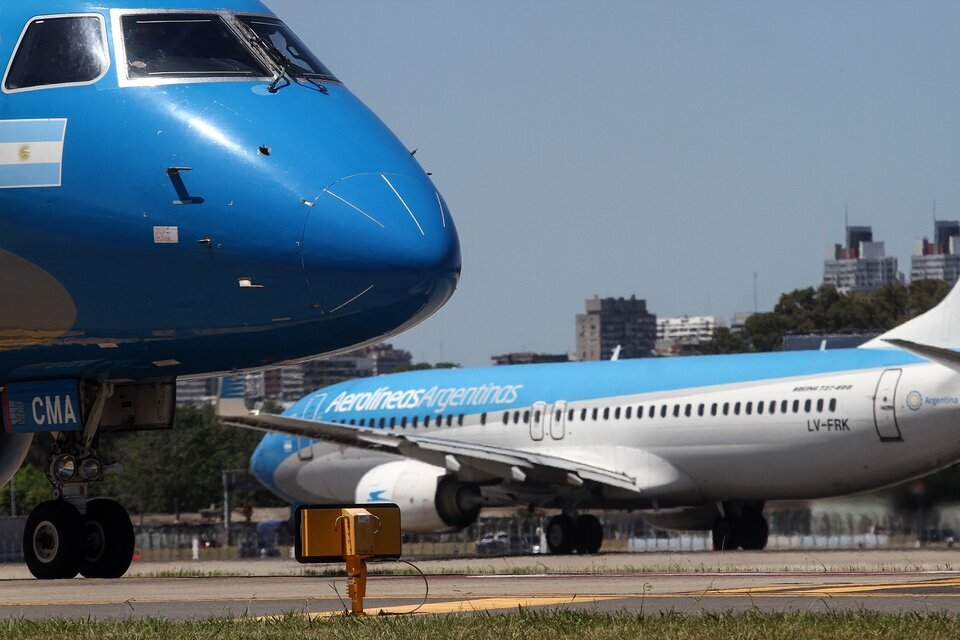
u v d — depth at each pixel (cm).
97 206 6419
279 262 6406
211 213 6406
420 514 14338
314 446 16462
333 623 4609
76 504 7100
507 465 14150
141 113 6469
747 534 14800
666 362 14512
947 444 12850
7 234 6462
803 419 13400
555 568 9494
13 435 7475
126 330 6612
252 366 6919
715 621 4525
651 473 14262
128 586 6438
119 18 6606
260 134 6506
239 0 6894
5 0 6694
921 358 12988
